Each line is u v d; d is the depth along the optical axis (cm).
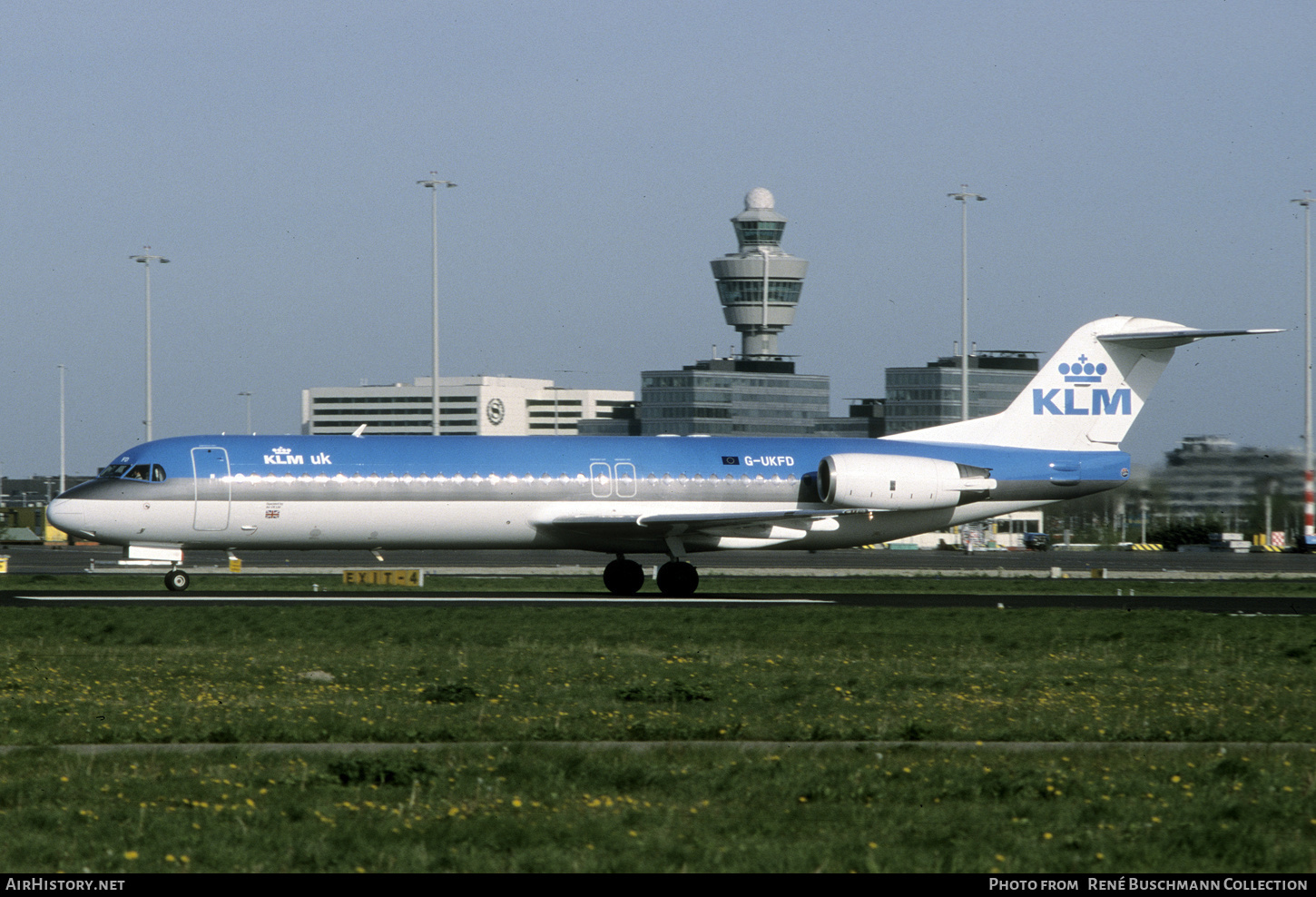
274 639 12694
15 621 13888
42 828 5456
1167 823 5694
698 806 5850
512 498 18738
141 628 13350
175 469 17975
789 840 5359
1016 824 5628
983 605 17462
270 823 5525
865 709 8775
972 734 7775
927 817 5722
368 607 15900
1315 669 11200
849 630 13838
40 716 8112
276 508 18088
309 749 7144
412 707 8675
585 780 6322
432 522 18562
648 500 19225
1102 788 6256
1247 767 6681
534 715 8438
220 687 9525
